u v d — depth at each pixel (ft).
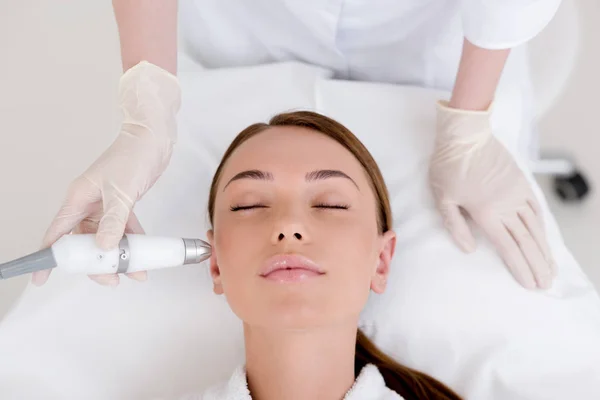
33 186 6.64
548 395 4.74
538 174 7.93
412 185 5.22
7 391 4.65
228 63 5.79
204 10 5.35
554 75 6.00
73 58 7.24
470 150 4.98
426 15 5.13
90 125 6.88
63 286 4.87
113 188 4.13
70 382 4.71
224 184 4.39
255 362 4.26
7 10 7.47
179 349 4.88
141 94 4.42
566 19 5.77
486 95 4.90
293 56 5.66
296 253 3.92
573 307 4.85
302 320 3.89
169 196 5.15
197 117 5.40
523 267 4.82
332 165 4.31
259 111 5.42
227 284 4.12
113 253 3.81
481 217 4.90
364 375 4.36
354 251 4.09
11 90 7.06
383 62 5.60
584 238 7.49
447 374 4.87
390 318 4.89
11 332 4.74
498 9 4.18
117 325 4.84
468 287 4.84
